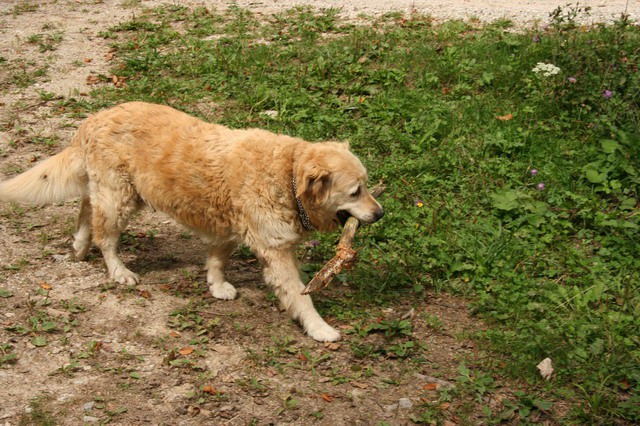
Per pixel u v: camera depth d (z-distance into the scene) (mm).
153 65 6090
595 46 5703
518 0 7664
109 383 4148
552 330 4379
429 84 5750
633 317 4426
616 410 4117
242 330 4387
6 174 5164
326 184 4301
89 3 7941
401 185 5074
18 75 6098
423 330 4426
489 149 5234
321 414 4090
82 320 4383
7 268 4598
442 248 4738
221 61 6043
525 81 5660
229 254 4539
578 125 5332
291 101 5621
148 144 4445
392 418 4094
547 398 4172
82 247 4656
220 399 4117
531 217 4844
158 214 5020
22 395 4094
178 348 4293
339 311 4496
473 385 4184
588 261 4672
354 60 6008
